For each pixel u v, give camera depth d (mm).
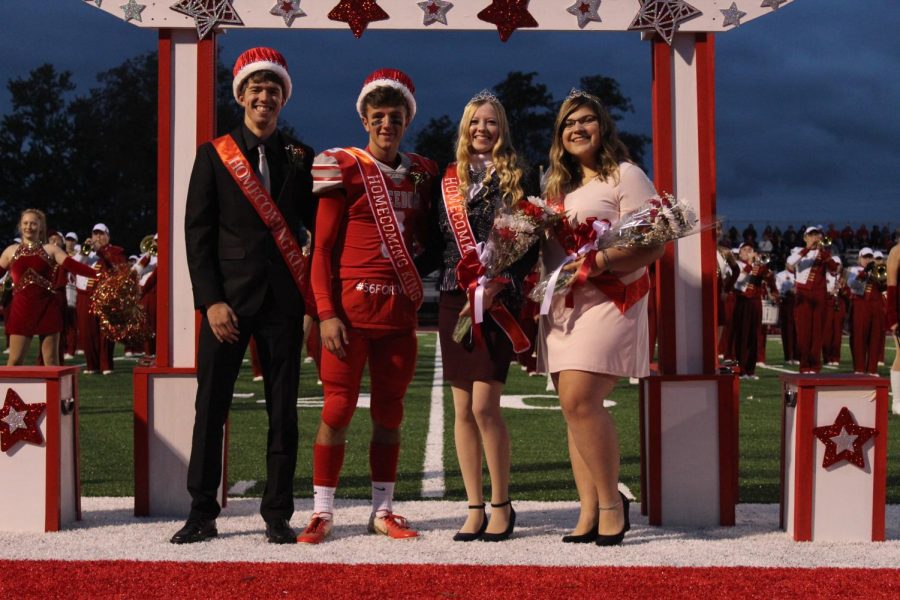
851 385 4480
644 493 5074
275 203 4480
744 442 7730
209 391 4438
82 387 12070
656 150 4953
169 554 4086
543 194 4520
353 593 3445
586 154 4465
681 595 3443
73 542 4301
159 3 4840
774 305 17562
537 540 4430
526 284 4785
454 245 4363
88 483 5965
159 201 4984
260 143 4527
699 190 4953
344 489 5777
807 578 3688
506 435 4449
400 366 4480
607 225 4285
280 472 4434
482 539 4422
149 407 4949
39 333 9977
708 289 4945
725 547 4312
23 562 3867
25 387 4543
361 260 4387
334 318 4305
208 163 4469
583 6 4844
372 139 4445
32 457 4543
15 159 45156
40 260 10016
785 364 16828
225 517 4910
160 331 4988
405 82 4488
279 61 4547
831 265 14688
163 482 4941
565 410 4383
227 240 4461
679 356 4949
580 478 4484
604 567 3855
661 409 4859
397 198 4414
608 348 4312
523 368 14562
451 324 4438
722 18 4848
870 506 4477
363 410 9453
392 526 4504
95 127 44844
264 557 4047
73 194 45031
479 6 4820
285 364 4465
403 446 7391
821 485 4480
